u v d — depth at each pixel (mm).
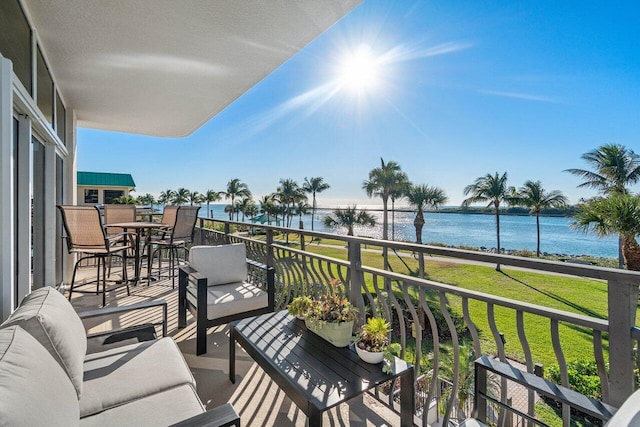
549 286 14539
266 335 1920
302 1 2369
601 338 1130
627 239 13477
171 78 3666
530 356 1356
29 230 2395
